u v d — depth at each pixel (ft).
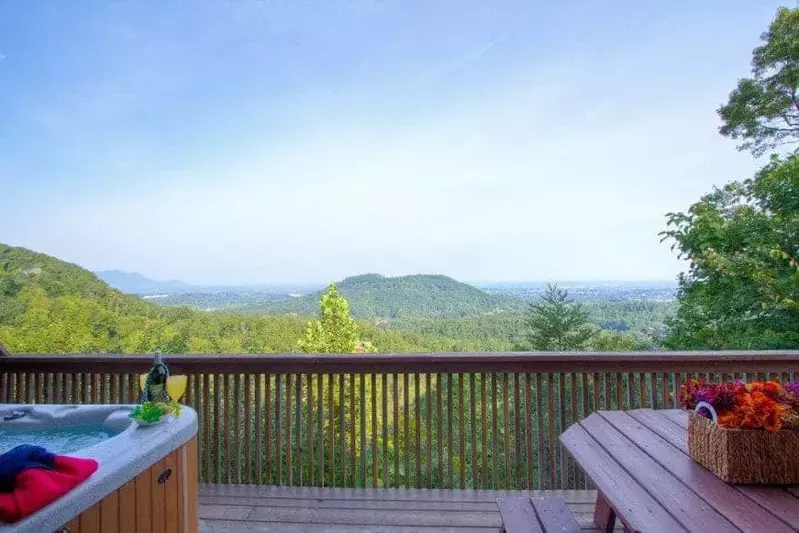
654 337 25.44
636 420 6.93
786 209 19.95
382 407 10.09
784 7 25.58
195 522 7.54
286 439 10.28
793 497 4.40
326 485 10.61
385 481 10.09
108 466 5.45
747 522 3.91
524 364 9.82
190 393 10.39
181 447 7.06
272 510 9.11
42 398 10.75
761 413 4.73
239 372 10.28
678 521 3.96
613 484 4.75
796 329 18.70
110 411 9.02
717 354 9.46
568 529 5.73
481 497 9.65
